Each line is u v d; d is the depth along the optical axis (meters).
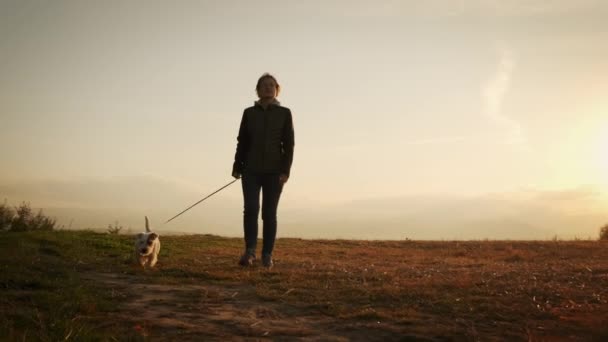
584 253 10.59
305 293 5.56
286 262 8.47
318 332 4.23
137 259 7.66
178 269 7.26
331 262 8.61
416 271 7.28
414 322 4.47
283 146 7.84
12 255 7.29
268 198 7.82
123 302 5.11
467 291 5.57
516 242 13.59
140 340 3.83
